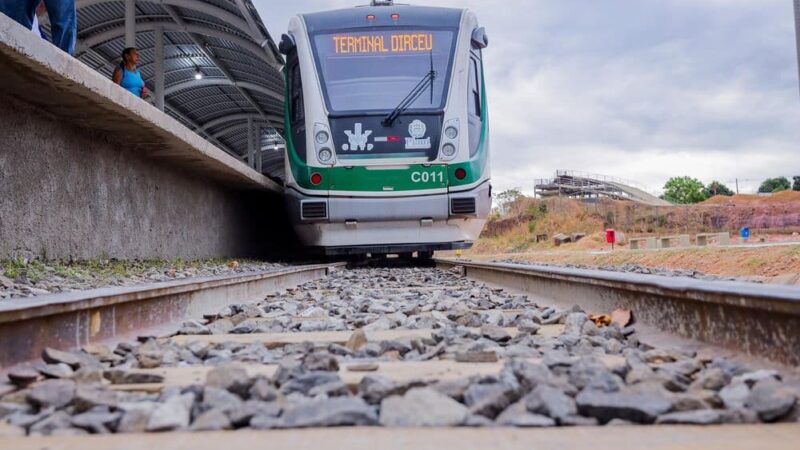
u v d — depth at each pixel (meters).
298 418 1.93
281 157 39.03
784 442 1.72
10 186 7.18
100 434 1.87
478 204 11.41
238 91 23.30
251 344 3.63
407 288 8.11
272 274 8.09
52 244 8.04
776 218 54.19
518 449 1.67
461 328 3.92
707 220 56.03
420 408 1.97
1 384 2.56
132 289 4.16
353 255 16.56
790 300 2.36
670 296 3.58
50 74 6.43
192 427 1.90
